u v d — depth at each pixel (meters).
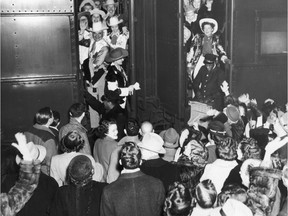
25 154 3.46
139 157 3.74
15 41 7.21
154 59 10.54
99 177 4.52
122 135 6.88
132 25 9.57
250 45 8.70
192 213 3.03
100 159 5.13
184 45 9.12
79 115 5.49
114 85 8.34
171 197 3.03
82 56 10.01
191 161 3.95
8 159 5.38
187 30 9.61
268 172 3.24
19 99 7.34
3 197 3.26
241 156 4.14
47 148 5.12
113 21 9.91
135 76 9.92
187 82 9.68
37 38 7.28
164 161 4.31
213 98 9.28
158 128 9.67
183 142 4.79
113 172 4.78
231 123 6.21
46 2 7.21
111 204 3.65
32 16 7.20
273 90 8.94
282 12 8.70
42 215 3.79
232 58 8.69
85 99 9.16
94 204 3.75
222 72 9.38
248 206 3.13
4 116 7.32
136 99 9.73
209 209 3.00
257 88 8.86
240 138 6.18
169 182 4.17
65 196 3.74
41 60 7.34
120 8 10.07
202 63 9.56
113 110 7.93
